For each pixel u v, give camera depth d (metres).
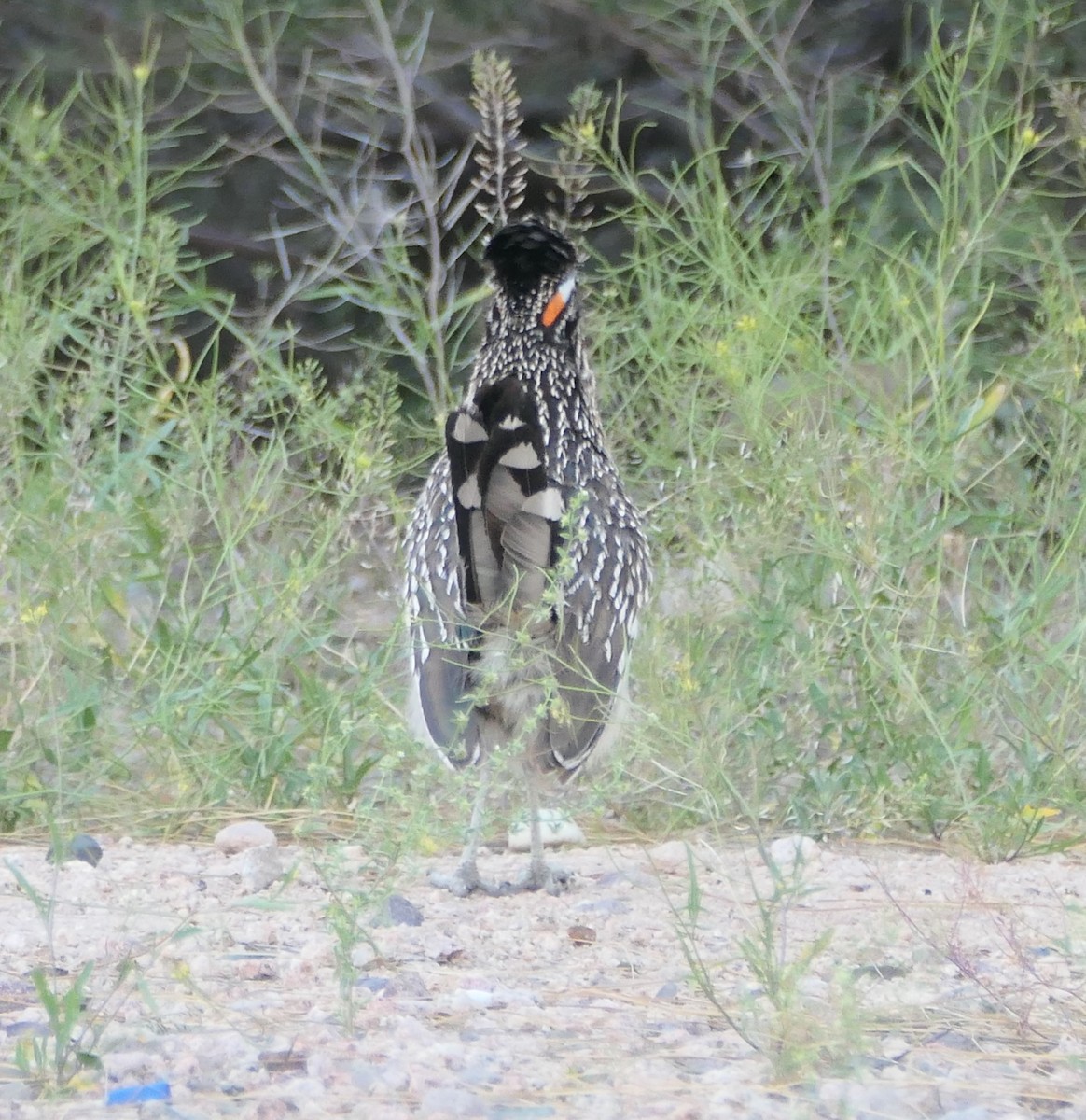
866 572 10.98
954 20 17.58
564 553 8.55
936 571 10.82
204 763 10.51
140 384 12.44
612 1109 5.74
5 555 10.82
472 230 18.89
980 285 13.28
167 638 11.05
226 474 12.30
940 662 11.02
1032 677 10.98
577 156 13.52
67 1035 6.05
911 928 8.20
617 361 12.72
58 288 12.55
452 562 9.12
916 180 17.16
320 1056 6.22
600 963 7.79
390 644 10.80
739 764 10.43
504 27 19.17
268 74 16.09
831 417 11.22
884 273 12.09
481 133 17.34
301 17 18.64
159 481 11.50
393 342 17.14
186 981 6.95
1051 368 12.05
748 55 15.47
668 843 10.18
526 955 7.95
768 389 11.60
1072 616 11.03
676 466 11.94
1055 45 16.59
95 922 8.25
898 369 11.86
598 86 19.20
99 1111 5.70
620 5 18.75
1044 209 15.19
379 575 13.16
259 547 11.80
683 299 12.66
